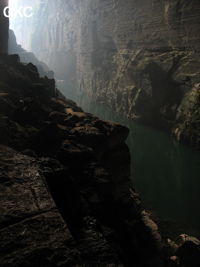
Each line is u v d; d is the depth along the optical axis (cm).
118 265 439
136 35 4053
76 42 6638
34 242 341
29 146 878
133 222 1058
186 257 1217
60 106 1450
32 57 5253
